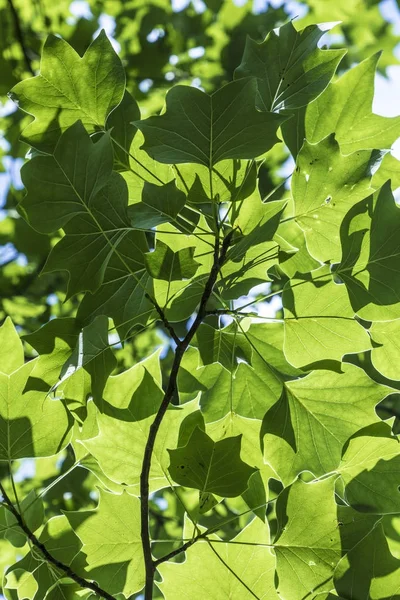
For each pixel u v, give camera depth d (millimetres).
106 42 1637
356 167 1653
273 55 1681
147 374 1698
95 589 1598
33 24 3979
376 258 1621
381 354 1680
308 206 1671
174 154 1604
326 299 1647
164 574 1689
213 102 1575
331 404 1686
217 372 1731
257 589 1685
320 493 1653
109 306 1670
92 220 1621
